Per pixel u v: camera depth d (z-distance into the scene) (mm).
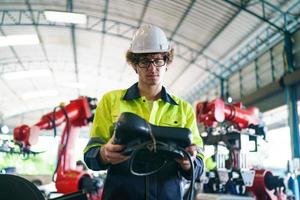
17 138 3355
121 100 1387
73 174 3145
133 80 14109
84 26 9969
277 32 7414
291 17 6859
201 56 9836
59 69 13484
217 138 3523
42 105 17531
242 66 9367
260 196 3582
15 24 9664
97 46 11172
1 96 15562
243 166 3477
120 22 9500
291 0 6387
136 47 1329
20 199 1023
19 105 17016
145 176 1264
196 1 7348
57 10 8633
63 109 3227
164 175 1283
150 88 1384
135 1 8156
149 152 1127
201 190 3502
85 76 14250
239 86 9617
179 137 1083
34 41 9914
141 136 1057
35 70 13328
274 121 9141
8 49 11344
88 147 1320
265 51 8219
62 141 3256
